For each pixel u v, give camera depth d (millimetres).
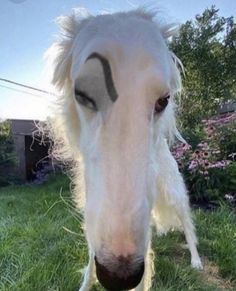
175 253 494
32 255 448
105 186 174
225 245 479
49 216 633
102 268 169
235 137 757
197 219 579
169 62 224
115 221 168
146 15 239
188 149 731
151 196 210
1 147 1349
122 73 181
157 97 185
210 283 410
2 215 681
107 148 178
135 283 171
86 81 187
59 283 374
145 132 179
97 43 189
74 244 463
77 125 251
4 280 383
